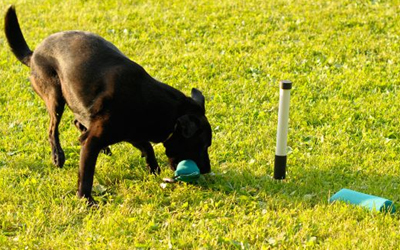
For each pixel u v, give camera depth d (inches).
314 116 357.7
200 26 514.9
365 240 226.2
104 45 269.0
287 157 307.3
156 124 258.4
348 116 358.0
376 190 272.4
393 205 250.7
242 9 545.3
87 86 258.2
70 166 298.4
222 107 370.0
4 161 301.6
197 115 264.4
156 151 312.5
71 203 258.2
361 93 392.5
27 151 315.0
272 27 507.8
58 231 235.6
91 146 255.4
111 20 532.4
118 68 256.5
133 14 545.6
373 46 463.2
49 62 276.2
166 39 494.9
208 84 406.9
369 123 350.3
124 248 222.7
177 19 531.2
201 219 245.3
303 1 556.4
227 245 224.1
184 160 270.5
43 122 351.6
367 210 248.1
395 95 386.0
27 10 565.3
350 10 530.6
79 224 243.3
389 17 516.1
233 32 500.4
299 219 242.8
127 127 255.4
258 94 390.9
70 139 327.0
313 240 225.9
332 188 277.6
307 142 326.0
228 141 325.1
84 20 533.0
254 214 251.9
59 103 281.4
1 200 261.0
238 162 302.0
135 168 295.3
